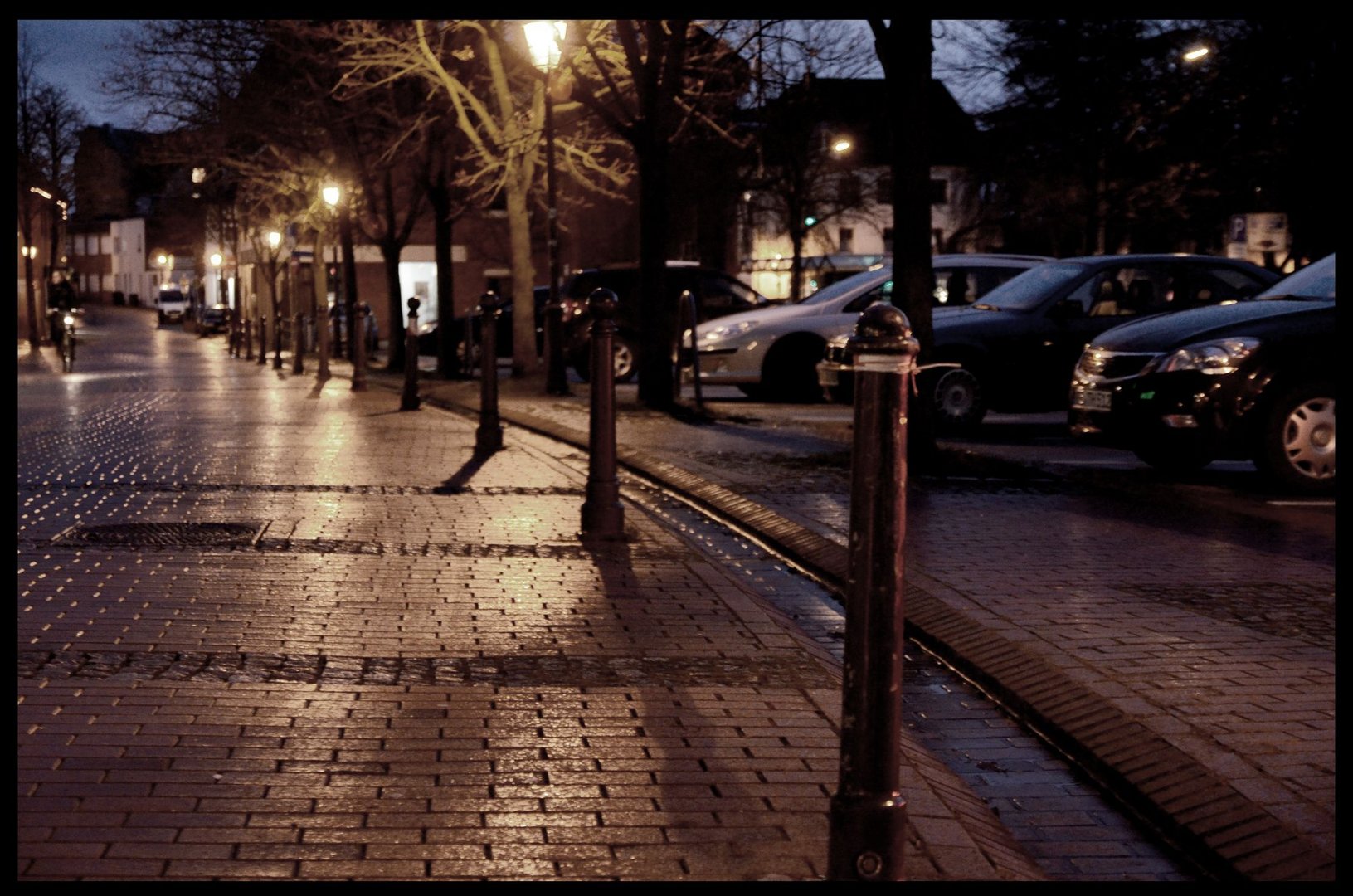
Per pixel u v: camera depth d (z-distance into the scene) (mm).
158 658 5641
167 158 38625
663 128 19047
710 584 7398
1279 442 11031
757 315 20500
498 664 5730
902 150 12344
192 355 46781
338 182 35844
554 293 22750
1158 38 36938
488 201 31406
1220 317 11836
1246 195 35750
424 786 4258
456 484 11289
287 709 5008
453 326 29484
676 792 4254
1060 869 4066
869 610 3350
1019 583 7566
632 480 12117
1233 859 4027
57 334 38531
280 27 29406
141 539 8352
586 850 3795
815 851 3814
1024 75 38375
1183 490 11258
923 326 12406
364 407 20453
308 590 7059
